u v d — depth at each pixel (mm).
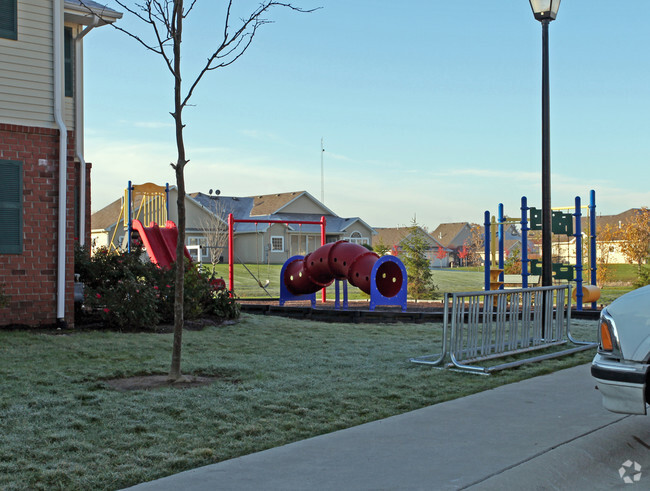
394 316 15633
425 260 24656
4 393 7102
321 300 22953
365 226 61594
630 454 5617
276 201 59531
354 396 7410
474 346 9766
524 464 5078
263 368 8969
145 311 12117
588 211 20156
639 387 5391
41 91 11953
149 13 8180
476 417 6547
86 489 4551
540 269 18969
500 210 20484
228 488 4543
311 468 4977
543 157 12023
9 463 4977
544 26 11938
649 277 27016
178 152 8266
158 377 8266
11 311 11477
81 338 10773
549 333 11688
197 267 15320
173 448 5457
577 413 6719
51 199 11945
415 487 4574
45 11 12047
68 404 6723
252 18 8711
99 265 13914
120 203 52938
